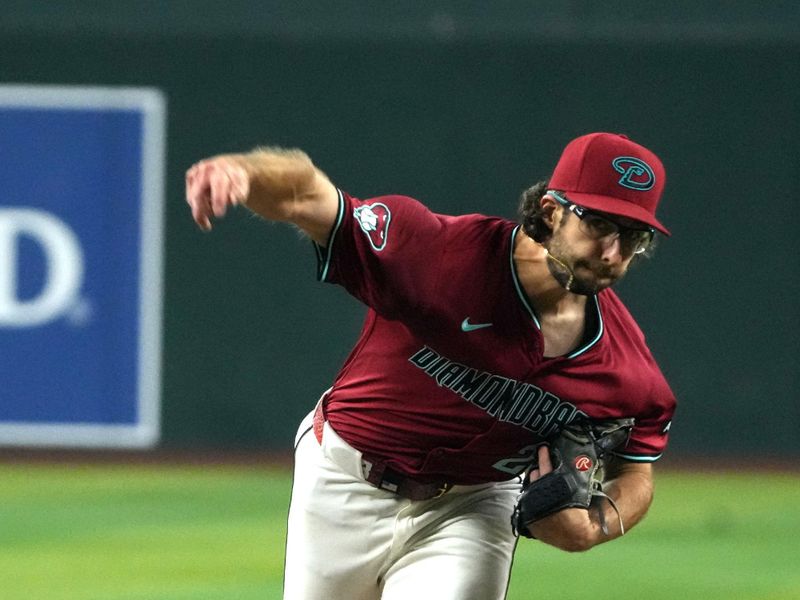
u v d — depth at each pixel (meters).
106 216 53.19
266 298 53.66
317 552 16.77
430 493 16.19
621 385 15.56
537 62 53.50
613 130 53.62
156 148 53.34
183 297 53.56
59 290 53.03
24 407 52.97
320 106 53.56
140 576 32.06
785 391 53.69
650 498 16.77
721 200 53.50
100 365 53.22
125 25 53.12
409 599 16.06
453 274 14.69
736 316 53.66
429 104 53.59
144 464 52.56
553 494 15.45
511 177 53.53
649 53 53.53
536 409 15.50
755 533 39.47
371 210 14.73
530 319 14.87
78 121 53.19
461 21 53.56
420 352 15.52
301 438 17.27
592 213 14.22
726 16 53.44
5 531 38.44
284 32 53.41
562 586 31.50
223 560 34.09
